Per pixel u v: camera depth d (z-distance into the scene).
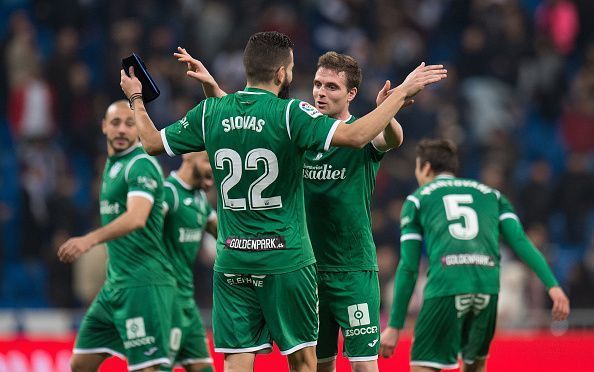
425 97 51.09
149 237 25.09
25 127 51.12
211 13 54.16
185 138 18.72
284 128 18.02
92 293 40.88
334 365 22.52
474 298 23.89
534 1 65.38
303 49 52.78
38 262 47.09
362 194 21.45
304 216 18.86
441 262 23.98
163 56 51.12
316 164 21.25
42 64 55.09
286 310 18.62
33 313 36.34
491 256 24.23
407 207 24.58
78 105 51.72
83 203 51.00
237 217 18.58
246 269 18.55
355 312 21.47
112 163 25.38
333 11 55.78
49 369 31.69
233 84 51.59
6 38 53.91
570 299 43.00
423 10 59.72
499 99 55.72
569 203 50.22
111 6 54.88
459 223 24.22
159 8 53.94
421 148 25.50
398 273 24.11
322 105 21.14
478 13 57.06
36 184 47.97
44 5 56.31
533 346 32.81
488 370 32.56
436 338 24.00
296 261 18.52
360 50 53.91
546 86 58.12
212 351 32.41
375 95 51.75
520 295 40.38
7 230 50.78
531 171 51.78
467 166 51.56
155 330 24.97
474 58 56.03
